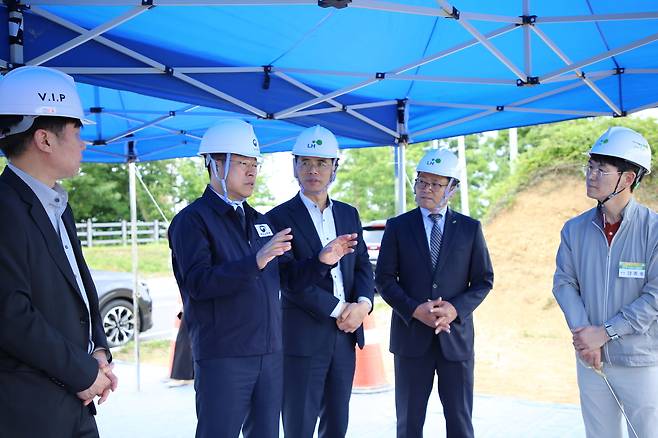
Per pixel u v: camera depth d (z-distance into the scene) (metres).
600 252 3.06
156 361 8.72
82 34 3.15
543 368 9.13
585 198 15.45
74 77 3.46
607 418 3.05
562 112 5.23
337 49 4.33
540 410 5.55
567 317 3.10
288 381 3.56
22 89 2.04
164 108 6.18
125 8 3.33
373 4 3.04
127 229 26.34
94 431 2.17
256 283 2.96
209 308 2.88
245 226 3.04
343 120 5.20
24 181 2.07
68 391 2.06
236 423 2.86
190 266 2.80
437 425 5.15
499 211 16.56
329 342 3.58
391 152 26.48
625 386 2.96
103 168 27.39
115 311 9.38
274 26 3.84
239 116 5.80
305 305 3.52
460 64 4.85
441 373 3.77
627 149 2.95
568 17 3.53
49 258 2.04
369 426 5.11
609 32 4.34
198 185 27.95
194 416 5.47
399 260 3.92
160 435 4.98
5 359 1.97
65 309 2.08
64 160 2.12
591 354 2.95
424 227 3.92
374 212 26.42
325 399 3.69
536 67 4.92
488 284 3.85
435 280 3.80
